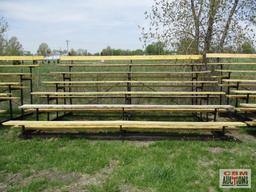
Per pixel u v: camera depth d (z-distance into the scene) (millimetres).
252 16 7840
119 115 6941
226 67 9383
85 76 8211
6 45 16625
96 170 3564
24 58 7434
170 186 3100
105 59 7418
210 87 7992
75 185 3193
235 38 8039
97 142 4660
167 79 8727
